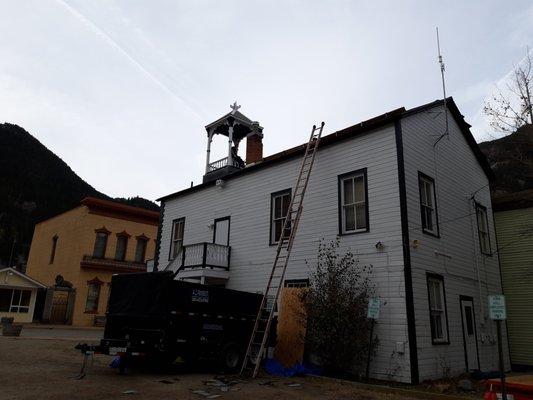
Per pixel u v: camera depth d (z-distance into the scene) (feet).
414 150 43.27
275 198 53.36
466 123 54.60
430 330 38.24
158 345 33.55
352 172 44.47
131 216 116.37
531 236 58.08
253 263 53.31
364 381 35.65
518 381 20.20
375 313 35.99
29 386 26.30
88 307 104.99
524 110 51.70
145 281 36.52
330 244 44.50
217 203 61.77
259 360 36.17
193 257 56.18
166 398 25.22
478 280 49.42
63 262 113.09
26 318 100.83
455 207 48.85
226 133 78.79
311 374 37.65
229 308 39.29
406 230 38.63
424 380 35.58
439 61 51.49
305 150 49.80
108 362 39.83
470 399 27.99
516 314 56.80
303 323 41.39
